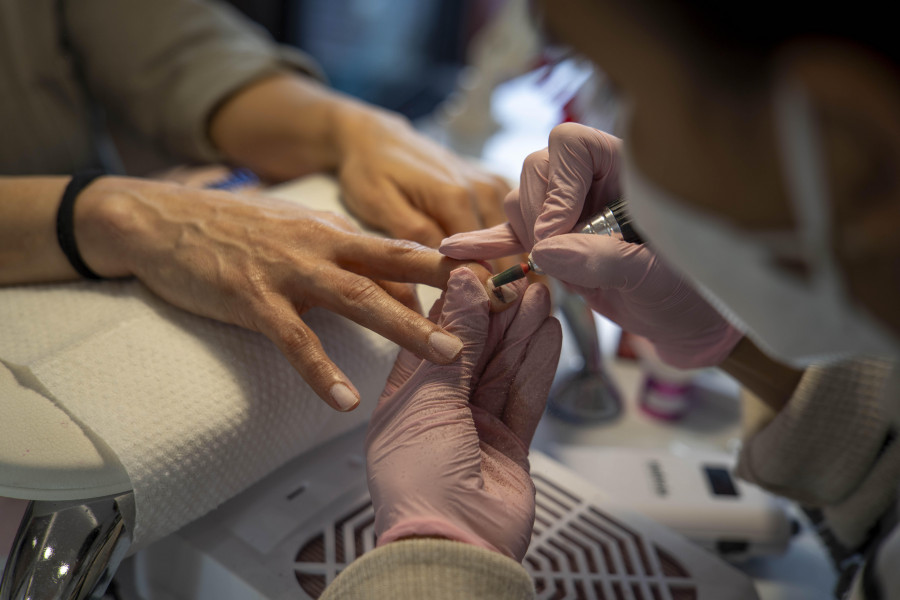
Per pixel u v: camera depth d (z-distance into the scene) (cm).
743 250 27
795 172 24
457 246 51
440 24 183
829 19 22
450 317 47
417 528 40
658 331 56
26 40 86
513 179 78
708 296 33
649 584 53
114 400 46
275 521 52
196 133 89
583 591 51
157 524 46
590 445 84
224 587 49
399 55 182
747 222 26
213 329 53
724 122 24
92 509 42
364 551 51
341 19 162
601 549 55
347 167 73
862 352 30
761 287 28
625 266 46
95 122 103
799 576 68
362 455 59
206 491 48
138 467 43
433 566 38
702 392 95
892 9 21
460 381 46
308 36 156
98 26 91
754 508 67
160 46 90
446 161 72
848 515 58
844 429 54
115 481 43
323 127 81
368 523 54
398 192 68
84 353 48
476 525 41
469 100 128
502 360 49
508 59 123
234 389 48
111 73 92
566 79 87
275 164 87
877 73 22
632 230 47
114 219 57
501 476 45
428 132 160
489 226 69
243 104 88
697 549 56
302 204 66
